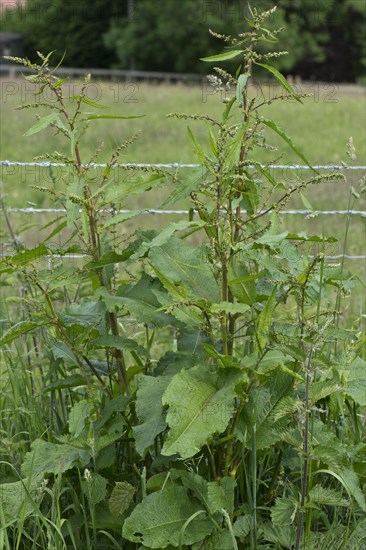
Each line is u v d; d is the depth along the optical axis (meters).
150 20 47.94
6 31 47.16
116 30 48.41
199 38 46.81
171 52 47.78
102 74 46.41
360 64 52.94
